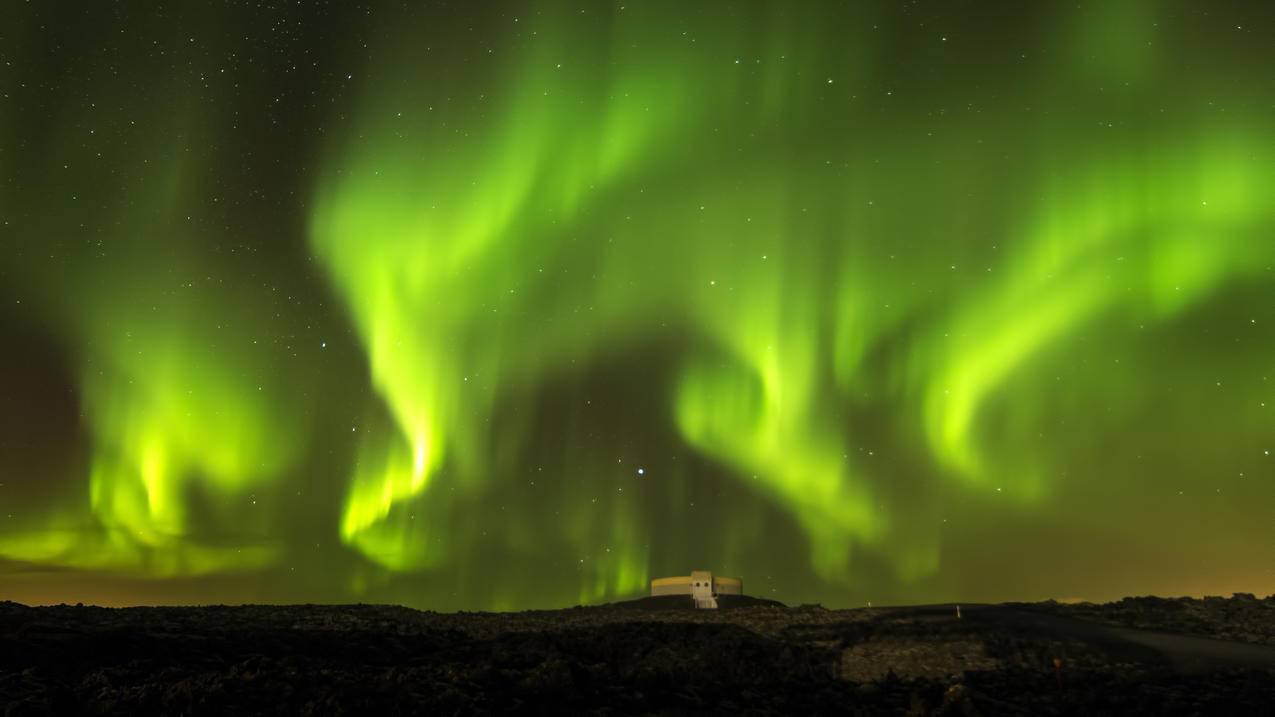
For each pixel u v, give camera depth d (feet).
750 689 45.70
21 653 38.42
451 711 35.42
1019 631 62.34
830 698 45.06
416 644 49.85
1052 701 45.52
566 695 39.81
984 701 44.73
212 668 39.99
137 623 49.85
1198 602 73.10
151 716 31.96
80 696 33.30
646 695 42.04
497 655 46.55
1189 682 49.52
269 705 34.35
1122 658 55.67
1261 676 50.24
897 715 42.39
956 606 74.59
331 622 57.57
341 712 33.37
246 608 66.18
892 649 57.57
